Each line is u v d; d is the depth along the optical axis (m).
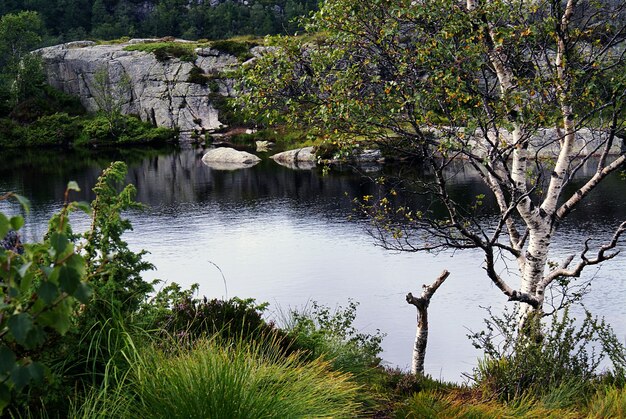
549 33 13.24
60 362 5.77
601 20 14.75
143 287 6.81
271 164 65.44
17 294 3.07
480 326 19.89
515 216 34.66
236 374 5.99
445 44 12.71
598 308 21.11
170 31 175.38
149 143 94.62
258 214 39.12
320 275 25.56
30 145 91.81
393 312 21.19
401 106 12.72
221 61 101.25
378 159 60.22
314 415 6.26
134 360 5.92
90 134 94.06
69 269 3.12
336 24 14.23
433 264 26.61
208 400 5.65
